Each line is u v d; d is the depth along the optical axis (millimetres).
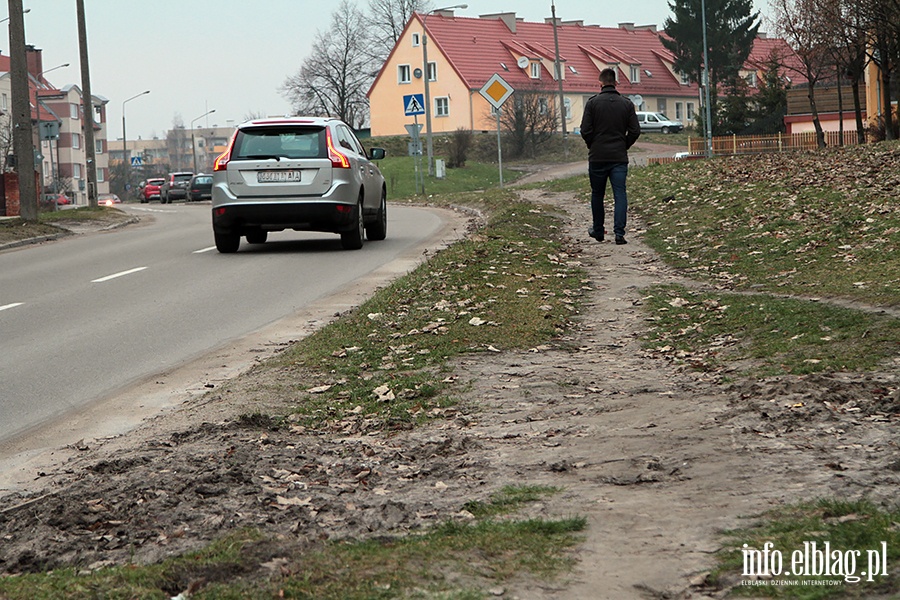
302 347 10594
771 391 7566
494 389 8531
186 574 4574
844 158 28500
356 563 4605
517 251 16703
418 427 7578
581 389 8430
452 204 32938
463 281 13844
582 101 116125
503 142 94438
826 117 73188
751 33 110000
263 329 12398
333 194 19859
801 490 5344
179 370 10398
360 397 8508
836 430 6508
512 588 4309
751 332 9867
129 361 10906
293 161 19938
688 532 4875
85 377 10219
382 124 114500
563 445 6773
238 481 6168
